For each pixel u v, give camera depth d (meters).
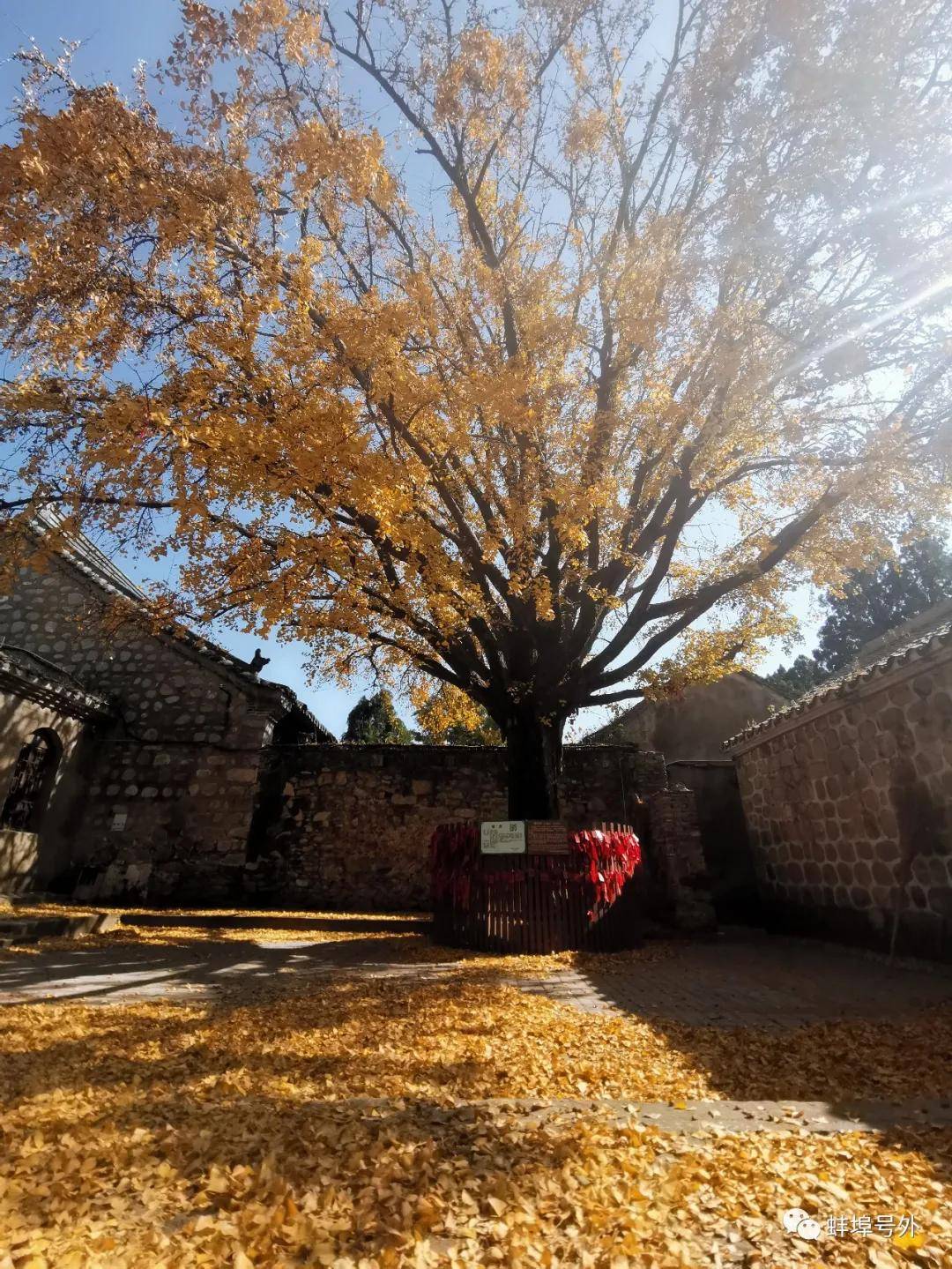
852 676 9.31
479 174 10.19
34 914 10.67
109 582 17.80
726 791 14.42
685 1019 5.82
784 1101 3.66
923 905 8.14
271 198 7.94
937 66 7.49
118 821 15.62
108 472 7.21
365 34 9.51
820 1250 2.16
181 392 7.66
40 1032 4.85
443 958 8.95
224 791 15.97
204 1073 4.14
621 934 10.06
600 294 9.35
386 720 28.22
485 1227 2.26
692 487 9.45
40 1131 2.97
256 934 11.24
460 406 8.20
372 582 9.47
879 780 9.02
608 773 16.44
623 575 10.19
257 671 16.95
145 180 7.20
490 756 16.56
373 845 15.75
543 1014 5.84
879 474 8.27
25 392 7.68
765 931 12.23
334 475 7.35
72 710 14.91
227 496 7.45
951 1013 5.73
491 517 9.69
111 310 7.80
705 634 11.38
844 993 6.81
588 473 8.59
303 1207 2.37
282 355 7.56
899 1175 2.67
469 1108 3.41
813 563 10.42
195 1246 2.12
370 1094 3.86
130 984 6.82
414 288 8.16
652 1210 2.35
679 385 9.19
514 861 9.86
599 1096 3.91
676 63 9.34
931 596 26.64
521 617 10.11
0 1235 2.12
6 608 17.38
